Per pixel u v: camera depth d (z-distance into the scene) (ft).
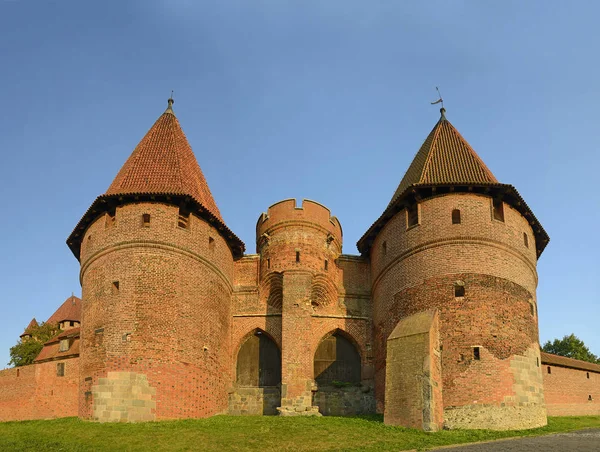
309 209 135.03
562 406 143.33
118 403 101.50
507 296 107.14
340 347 132.26
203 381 113.09
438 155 126.52
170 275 112.06
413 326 103.50
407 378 99.40
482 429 96.68
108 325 107.04
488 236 110.01
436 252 110.52
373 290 131.44
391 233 121.70
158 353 106.11
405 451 81.10
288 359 122.52
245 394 125.59
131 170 124.98
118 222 114.52
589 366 156.25
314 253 131.95
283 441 87.81
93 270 115.24
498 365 101.09
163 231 114.01
